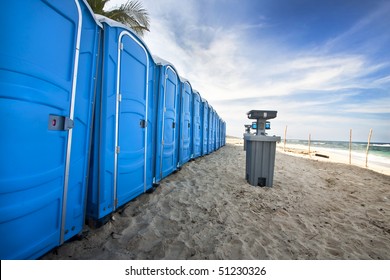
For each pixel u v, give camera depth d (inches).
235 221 108.8
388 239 99.4
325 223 114.1
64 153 68.9
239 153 433.7
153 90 142.2
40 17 56.6
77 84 74.1
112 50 90.9
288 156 436.8
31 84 55.1
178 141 210.1
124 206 116.3
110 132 93.3
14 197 53.4
